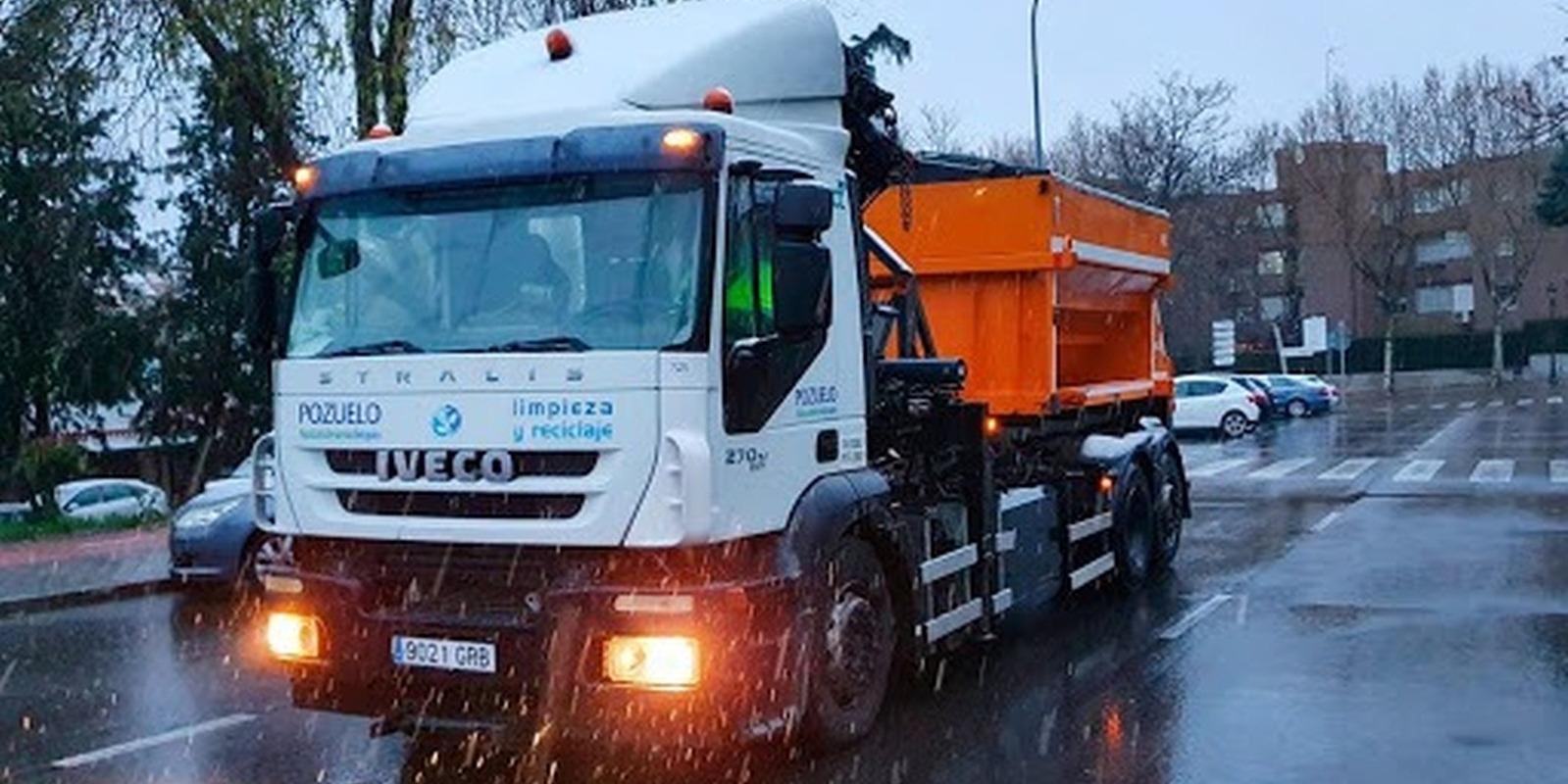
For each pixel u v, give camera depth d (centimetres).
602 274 645
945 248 1073
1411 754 714
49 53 1773
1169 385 1418
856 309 764
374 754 766
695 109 719
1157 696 846
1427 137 6662
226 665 1033
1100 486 1170
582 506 624
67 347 3023
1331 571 1320
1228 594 1208
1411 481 2255
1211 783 673
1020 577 988
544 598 630
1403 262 6919
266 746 790
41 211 2986
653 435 617
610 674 623
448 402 648
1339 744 734
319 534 678
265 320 719
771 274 660
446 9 1767
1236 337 6856
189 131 2731
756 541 666
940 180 1076
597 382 623
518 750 663
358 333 683
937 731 777
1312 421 4359
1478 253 6781
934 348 994
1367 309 7825
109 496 3048
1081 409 1154
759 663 641
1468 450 2895
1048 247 1042
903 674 907
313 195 709
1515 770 683
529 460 634
